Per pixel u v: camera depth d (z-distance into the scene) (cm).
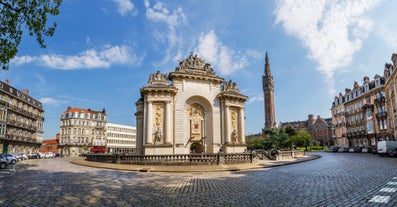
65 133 8862
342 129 7694
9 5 1412
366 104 6153
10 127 5338
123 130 11525
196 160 2380
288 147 4894
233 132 3616
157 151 3127
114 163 2672
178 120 3369
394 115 4825
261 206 824
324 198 916
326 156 4325
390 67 4919
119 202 902
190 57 3688
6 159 2573
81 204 877
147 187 1235
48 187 1234
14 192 1098
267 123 12112
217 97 3678
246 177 1612
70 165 2852
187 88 3509
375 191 1014
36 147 6762
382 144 3856
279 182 1347
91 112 9456
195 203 878
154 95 3281
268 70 12719
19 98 5662
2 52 1434
